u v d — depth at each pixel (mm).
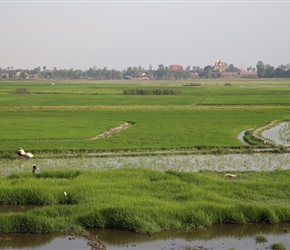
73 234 20734
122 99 116438
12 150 42594
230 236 20781
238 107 93375
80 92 146625
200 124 66188
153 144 47094
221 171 34656
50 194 25750
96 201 23938
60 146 45281
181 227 21547
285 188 27703
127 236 20641
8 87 188375
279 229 21719
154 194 25812
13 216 21359
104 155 41875
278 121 70562
